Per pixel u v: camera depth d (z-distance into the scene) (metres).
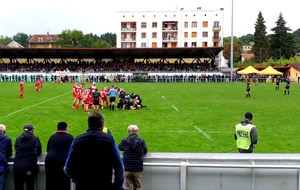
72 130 14.45
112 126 15.45
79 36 123.06
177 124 16.06
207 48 60.94
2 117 18.05
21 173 5.91
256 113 19.95
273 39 101.31
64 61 71.88
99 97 21.42
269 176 5.73
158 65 68.56
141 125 15.77
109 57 70.25
